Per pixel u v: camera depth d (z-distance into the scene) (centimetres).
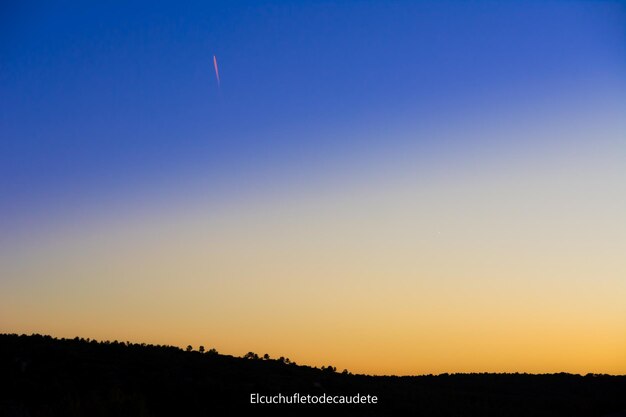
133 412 4181
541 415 7338
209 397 6391
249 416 6106
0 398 5250
